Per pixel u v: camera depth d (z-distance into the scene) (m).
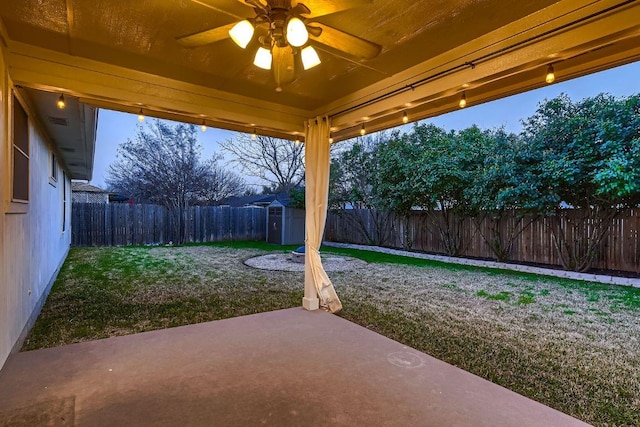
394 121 4.15
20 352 2.98
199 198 16.00
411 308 4.50
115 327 3.78
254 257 9.16
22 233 3.48
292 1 1.96
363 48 2.23
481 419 2.06
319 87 3.69
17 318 3.19
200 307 4.55
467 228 8.74
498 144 7.47
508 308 4.50
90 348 3.07
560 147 6.53
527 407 2.20
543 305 4.62
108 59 3.04
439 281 6.17
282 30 2.02
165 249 10.79
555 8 2.23
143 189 14.84
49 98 3.83
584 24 2.12
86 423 1.98
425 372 2.66
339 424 2.00
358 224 12.07
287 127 4.32
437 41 2.70
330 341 3.28
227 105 3.84
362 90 3.71
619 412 2.19
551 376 2.68
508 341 3.38
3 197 2.64
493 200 7.48
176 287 5.68
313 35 2.10
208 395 2.30
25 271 3.59
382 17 2.35
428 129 9.67
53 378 2.51
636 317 4.10
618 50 2.41
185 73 3.33
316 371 2.66
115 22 2.44
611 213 6.26
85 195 16.95
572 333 3.59
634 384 2.56
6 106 2.74
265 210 14.43
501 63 2.54
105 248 10.85
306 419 2.04
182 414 2.08
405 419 2.05
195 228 13.02
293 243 12.52
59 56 2.92
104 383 2.44
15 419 2.00
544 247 7.27
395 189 9.45
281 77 2.55
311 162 4.40
